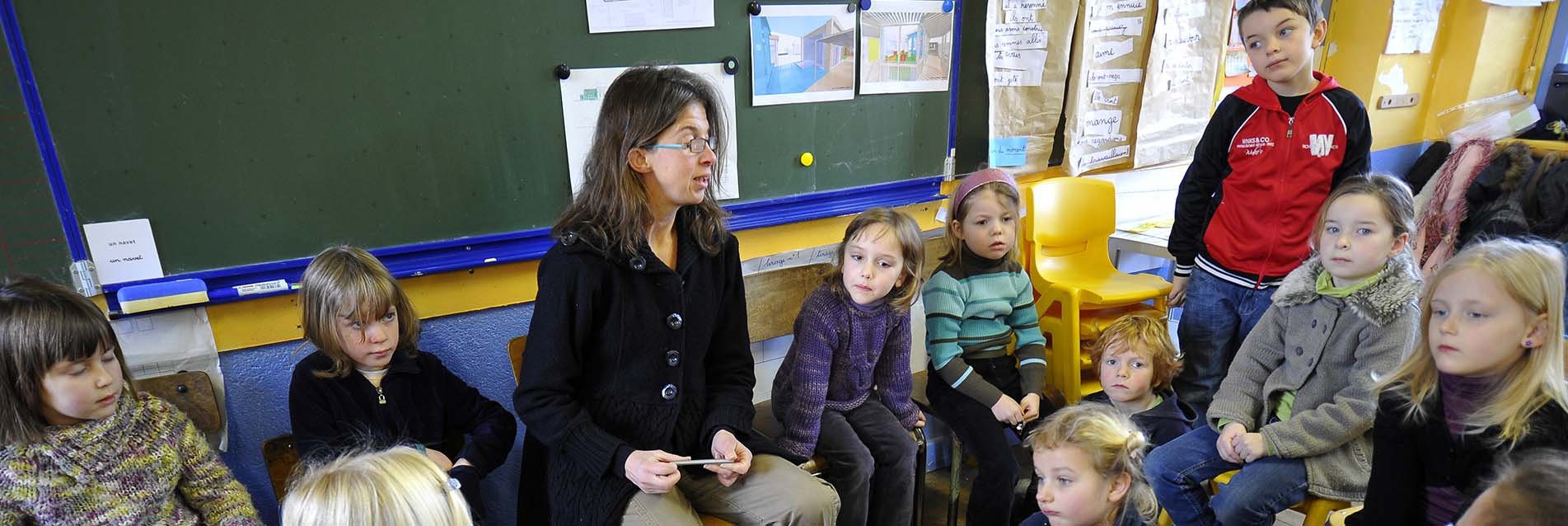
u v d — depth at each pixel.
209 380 1.38
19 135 1.16
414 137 1.45
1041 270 2.19
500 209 1.58
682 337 1.29
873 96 1.96
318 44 1.33
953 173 2.16
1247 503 1.44
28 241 1.20
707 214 1.35
